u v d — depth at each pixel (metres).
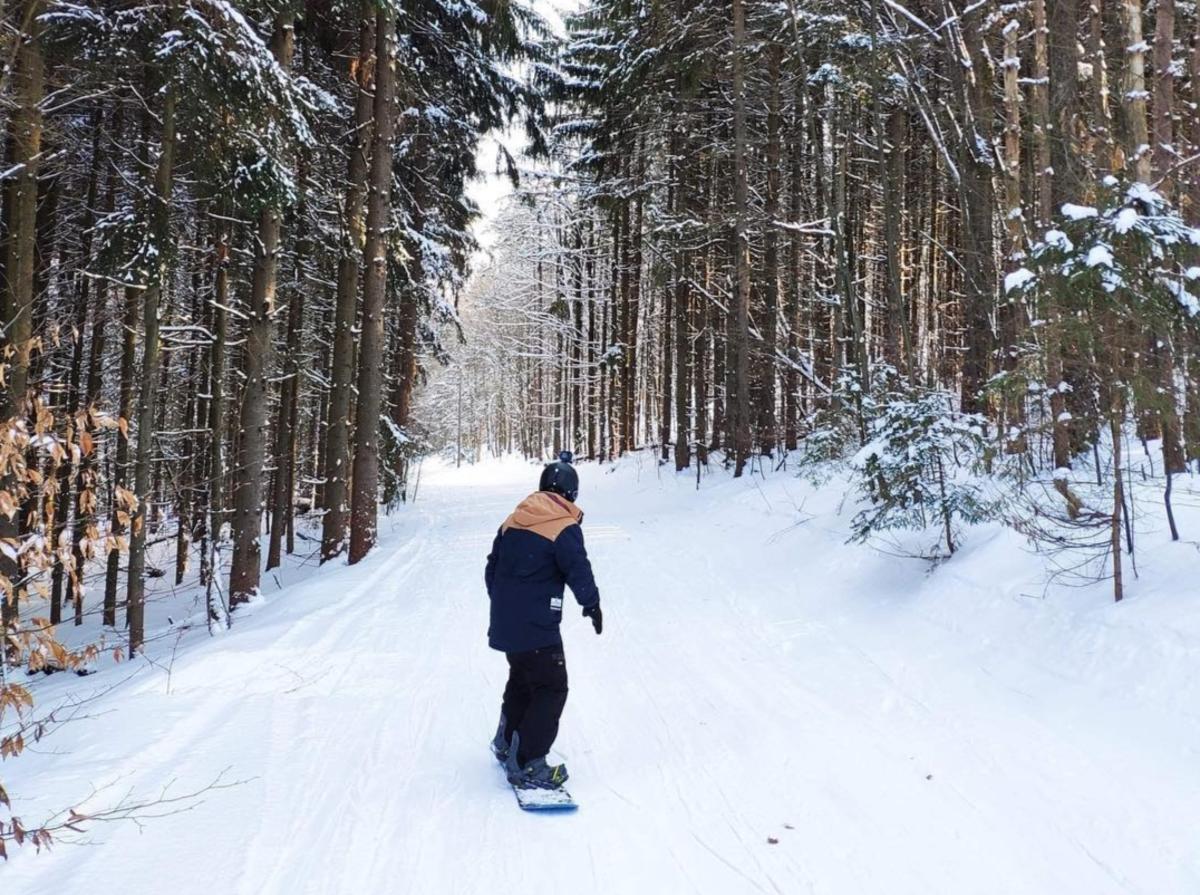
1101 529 5.86
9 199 8.75
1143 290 4.76
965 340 15.58
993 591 5.94
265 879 2.87
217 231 11.12
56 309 10.57
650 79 17.14
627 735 4.49
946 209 17.73
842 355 16.61
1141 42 9.10
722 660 5.99
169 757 3.99
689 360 21.88
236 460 13.41
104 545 3.09
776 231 15.83
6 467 2.75
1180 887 2.81
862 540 7.47
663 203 19.61
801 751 4.18
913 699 4.88
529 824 3.39
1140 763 3.63
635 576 9.60
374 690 5.27
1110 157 10.07
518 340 47.09
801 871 3.01
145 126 10.27
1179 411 5.04
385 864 3.02
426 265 15.34
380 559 11.59
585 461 32.09
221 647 6.39
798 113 16.34
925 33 13.15
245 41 7.58
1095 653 4.64
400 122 14.29
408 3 13.44
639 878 2.96
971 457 6.90
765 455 18.16
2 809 3.34
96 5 7.77
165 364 14.72
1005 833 3.26
